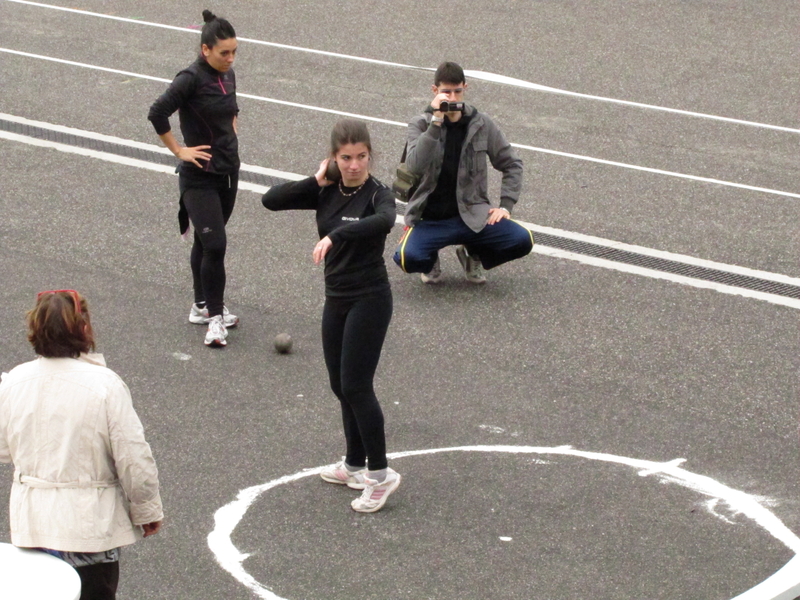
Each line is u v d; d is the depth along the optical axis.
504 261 11.74
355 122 7.43
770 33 22.31
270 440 8.92
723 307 11.43
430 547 7.48
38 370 5.63
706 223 13.70
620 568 7.25
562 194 14.58
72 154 15.63
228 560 7.35
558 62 20.52
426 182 11.34
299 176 15.09
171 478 8.35
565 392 9.71
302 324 11.06
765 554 7.42
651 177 15.23
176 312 11.27
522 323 11.06
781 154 16.25
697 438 8.95
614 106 18.19
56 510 5.53
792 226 13.66
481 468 8.48
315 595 6.98
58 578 5.22
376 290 7.56
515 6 24.16
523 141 16.53
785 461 8.62
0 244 12.77
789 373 10.05
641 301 11.57
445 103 10.80
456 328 10.94
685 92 18.97
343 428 8.91
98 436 5.55
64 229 13.24
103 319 11.06
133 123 16.98
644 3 24.36
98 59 20.14
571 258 12.66
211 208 10.36
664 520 7.80
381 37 21.94
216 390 9.72
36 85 18.56
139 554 7.40
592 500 8.05
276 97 18.31
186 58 20.42
